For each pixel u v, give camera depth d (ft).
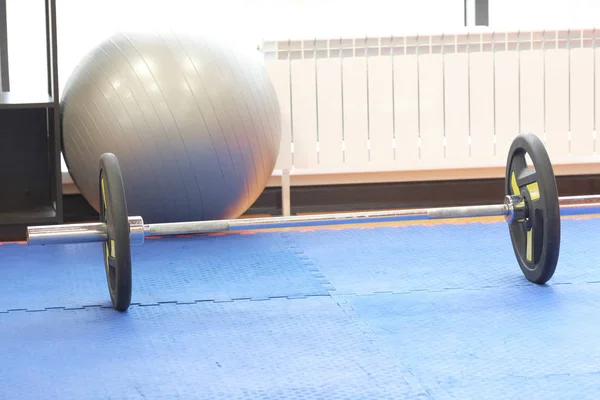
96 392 6.88
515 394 6.65
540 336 8.02
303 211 14.87
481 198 15.30
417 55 14.03
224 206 12.46
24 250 12.01
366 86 13.98
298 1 14.29
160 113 11.74
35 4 13.78
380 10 14.58
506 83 14.29
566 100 14.44
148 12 13.92
